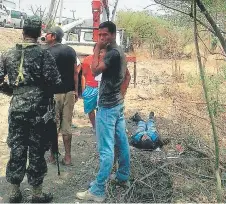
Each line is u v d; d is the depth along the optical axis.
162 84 11.88
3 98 9.34
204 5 4.29
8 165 4.21
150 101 9.48
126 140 4.47
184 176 4.76
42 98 4.13
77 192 4.61
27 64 4.05
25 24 4.11
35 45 4.11
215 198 4.39
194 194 4.47
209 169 4.96
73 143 6.30
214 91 6.57
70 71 5.14
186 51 12.78
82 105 9.07
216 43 5.12
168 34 13.05
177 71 12.77
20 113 4.07
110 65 4.10
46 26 9.79
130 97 10.04
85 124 7.48
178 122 6.84
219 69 6.92
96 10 10.20
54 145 4.56
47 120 4.15
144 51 17.89
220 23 4.51
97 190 4.32
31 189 4.65
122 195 4.42
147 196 4.41
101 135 4.23
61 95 5.14
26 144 4.16
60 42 5.17
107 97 4.19
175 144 5.81
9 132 4.17
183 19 4.96
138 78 13.32
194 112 7.34
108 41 4.14
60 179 4.95
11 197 4.29
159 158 5.15
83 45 10.21
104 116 4.20
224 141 5.83
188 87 10.30
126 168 4.50
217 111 6.48
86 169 5.20
